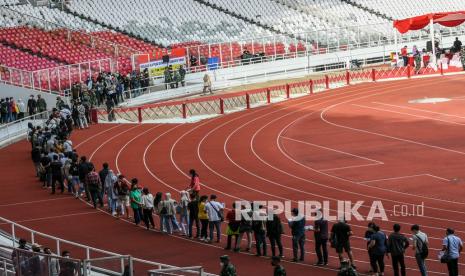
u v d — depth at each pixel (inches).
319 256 1083.9
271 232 1110.4
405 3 3526.1
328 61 3051.2
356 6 3444.9
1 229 1295.5
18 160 1849.2
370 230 1014.4
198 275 792.3
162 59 2679.6
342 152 1865.2
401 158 1784.0
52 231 1299.2
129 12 3070.9
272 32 3213.6
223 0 3262.8
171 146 1967.3
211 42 3080.7
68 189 1556.3
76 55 2706.7
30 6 2952.8
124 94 2549.2
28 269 908.0
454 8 3570.4
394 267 995.3
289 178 1632.6
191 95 2662.4
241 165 1756.9
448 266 977.5
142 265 941.2
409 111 2292.1
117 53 2768.2
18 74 2367.1
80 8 3014.3
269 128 2164.1
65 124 1988.2
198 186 1321.4
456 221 1293.1
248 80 2854.3
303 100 2559.1
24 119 2100.1
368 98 2529.5
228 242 1170.6
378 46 3154.5
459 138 1940.2
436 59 2928.2
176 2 3179.1
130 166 1769.2
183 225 1273.4
